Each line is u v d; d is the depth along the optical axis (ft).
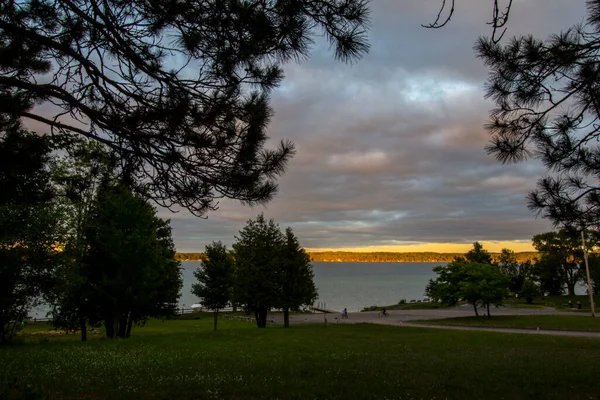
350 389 30.89
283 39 16.02
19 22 18.61
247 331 93.25
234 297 111.14
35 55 20.89
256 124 17.89
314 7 15.02
